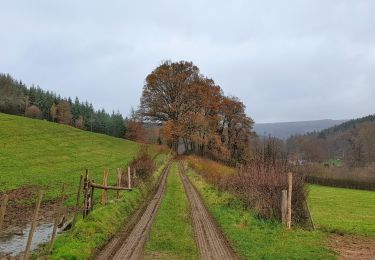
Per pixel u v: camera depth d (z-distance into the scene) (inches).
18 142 2704.2
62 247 576.4
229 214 952.9
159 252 602.5
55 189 1332.4
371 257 627.8
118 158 2864.2
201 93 3821.4
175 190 1496.1
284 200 845.8
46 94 6756.9
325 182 3444.9
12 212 934.4
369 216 1354.6
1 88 6038.4
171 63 3875.5
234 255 598.2
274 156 1029.2
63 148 2893.7
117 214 866.1
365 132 4869.6
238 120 4116.6
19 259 558.3
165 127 3585.1
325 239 753.6
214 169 1899.6
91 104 7460.6
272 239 709.3
